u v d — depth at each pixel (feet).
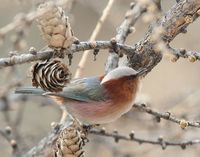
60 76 28.55
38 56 28.04
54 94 33.99
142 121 48.93
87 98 34.17
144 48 31.35
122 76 33.47
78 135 28.14
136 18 35.42
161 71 65.98
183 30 30.81
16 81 33.96
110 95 33.94
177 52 29.37
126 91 33.76
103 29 63.62
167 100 55.26
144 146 55.47
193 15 30.55
